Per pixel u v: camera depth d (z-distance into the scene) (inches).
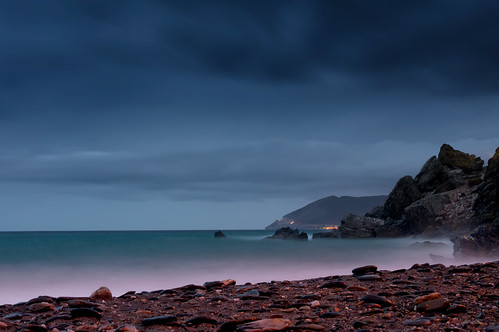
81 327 260.7
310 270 1191.6
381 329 228.2
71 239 3855.8
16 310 338.3
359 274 466.9
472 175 3011.8
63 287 922.7
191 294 381.7
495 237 1250.0
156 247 2241.6
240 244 2625.5
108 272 1151.0
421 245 1959.9
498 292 320.2
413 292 328.5
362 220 3255.4
